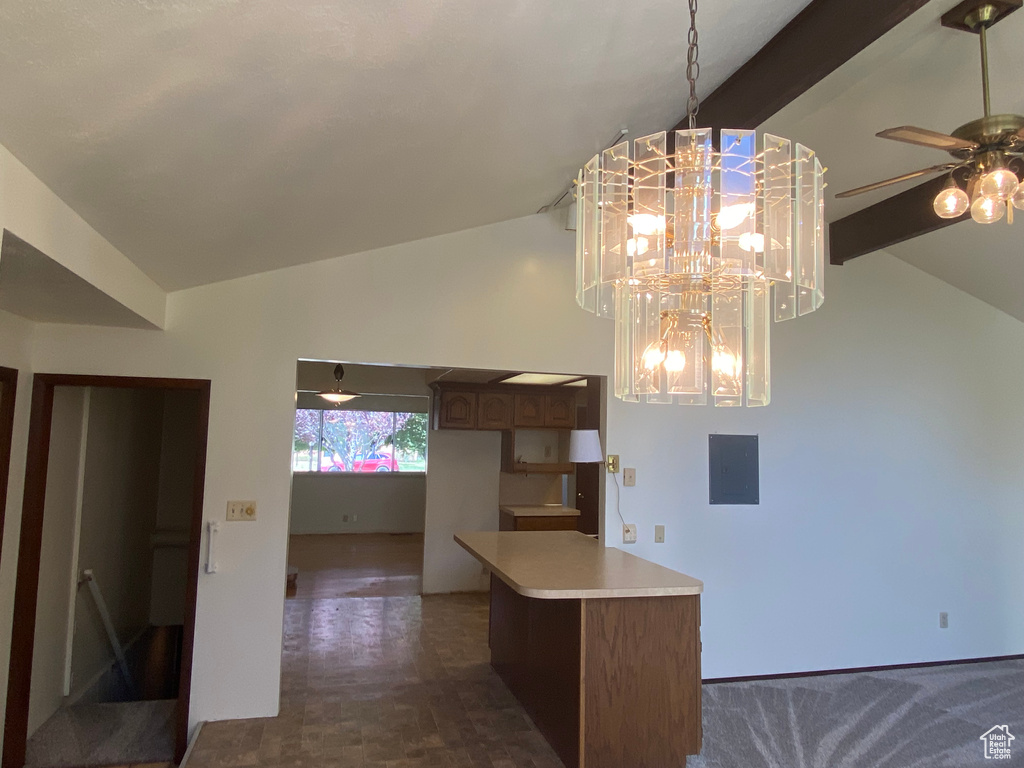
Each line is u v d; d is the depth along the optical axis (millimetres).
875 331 4789
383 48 1663
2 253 1959
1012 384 5035
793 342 4625
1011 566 4898
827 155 3766
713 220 1901
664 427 4375
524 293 4168
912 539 4723
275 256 3436
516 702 3785
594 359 4270
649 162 1914
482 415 6543
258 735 3305
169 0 1254
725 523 4418
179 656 5406
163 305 3490
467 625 5426
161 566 5602
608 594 2889
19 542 3193
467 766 3025
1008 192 2193
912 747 3375
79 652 3994
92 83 1475
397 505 11148
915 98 3070
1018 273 4438
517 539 4422
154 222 2449
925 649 4684
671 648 3021
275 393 3676
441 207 3404
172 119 1725
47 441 3332
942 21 2424
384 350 3875
